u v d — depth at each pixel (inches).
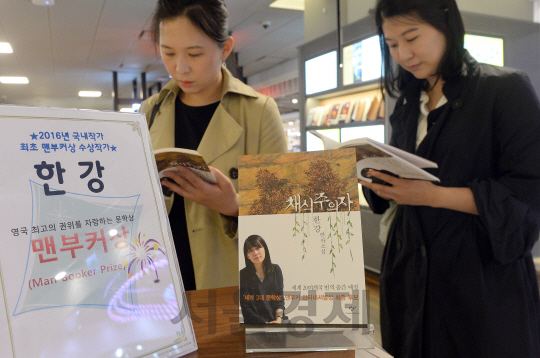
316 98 169.8
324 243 22.9
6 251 17.2
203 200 36.5
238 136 43.6
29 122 18.8
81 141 20.1
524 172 38.8
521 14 146.0
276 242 23.3
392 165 37.2
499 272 41.1
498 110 40.8
